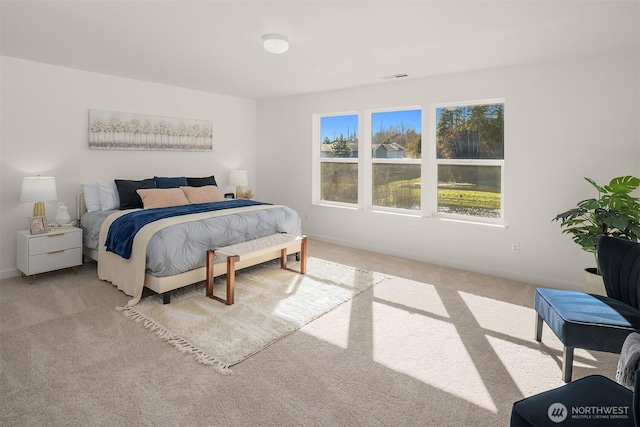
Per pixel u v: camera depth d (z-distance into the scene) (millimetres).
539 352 2482
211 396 1981
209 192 4945
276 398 1971
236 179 5770
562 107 3668
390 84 4848
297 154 5965
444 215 4668
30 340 2549
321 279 3908
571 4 2406
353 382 2123
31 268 3635
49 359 2314
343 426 1770
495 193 4281
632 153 3371
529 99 3842
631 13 2531
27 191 3682
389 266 4457
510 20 2680
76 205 4375
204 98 5637
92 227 4016
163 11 2602
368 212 5238
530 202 3912
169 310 3055
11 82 3834
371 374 2207
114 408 1875
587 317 2070
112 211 4223
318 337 2658
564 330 2076
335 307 3191
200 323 2824
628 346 1574
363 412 1869
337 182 5711
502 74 3986
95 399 1942
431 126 4613
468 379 2170
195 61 3893
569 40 3086
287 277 3957
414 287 3732
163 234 3205
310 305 3207
